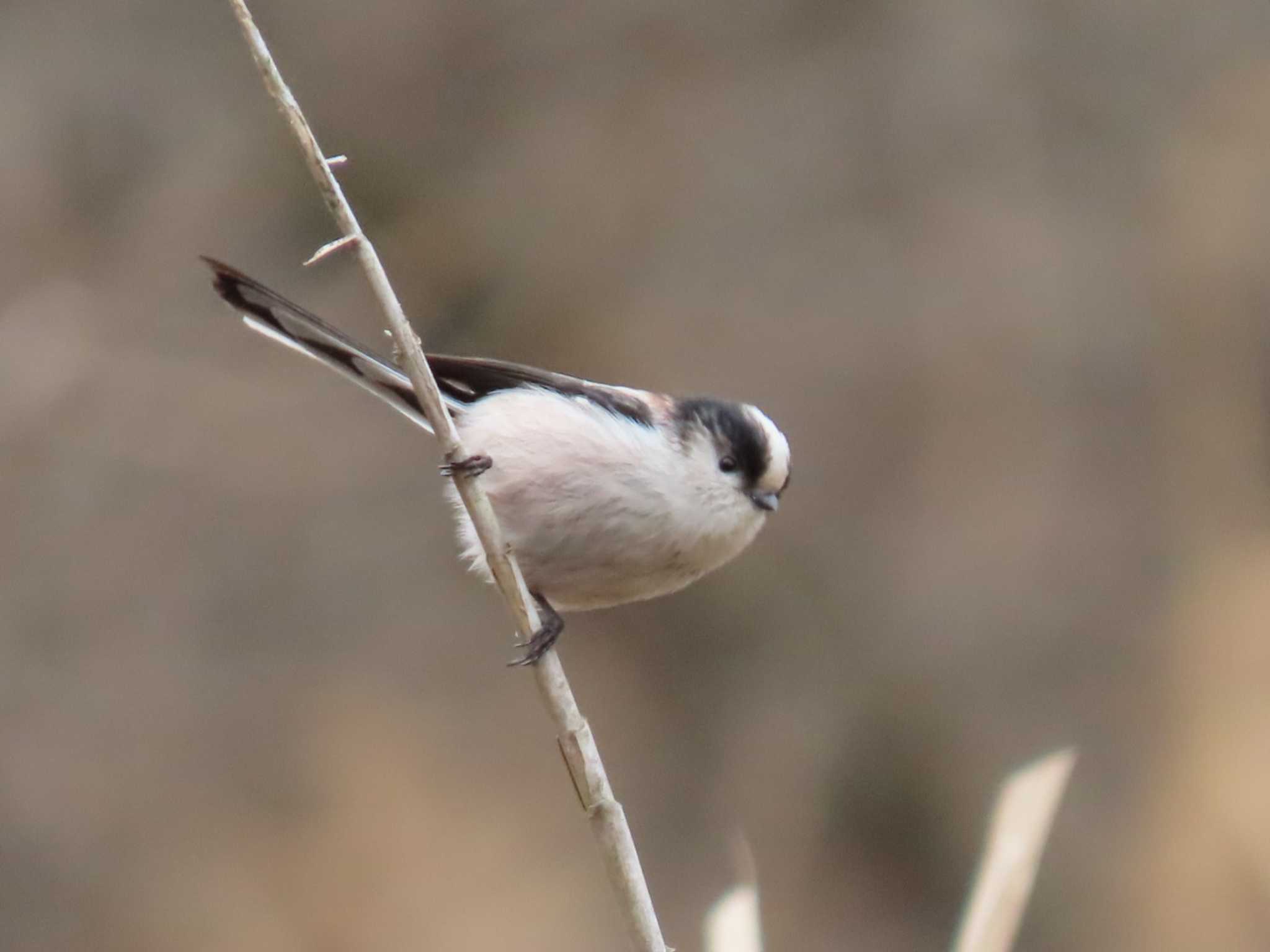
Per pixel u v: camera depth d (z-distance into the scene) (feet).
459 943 42.39
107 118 51.01
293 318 21.47
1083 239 48.44
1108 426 47.44
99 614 46.57
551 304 49.65
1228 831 42.39
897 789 46.11
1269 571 45.11
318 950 42.24
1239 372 47.06
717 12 50.83
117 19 51.93
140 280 49.88
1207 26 49.57
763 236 49.57
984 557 47.06
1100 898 42.75
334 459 49.03
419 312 49.85
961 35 49.93
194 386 48.85
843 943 44.75
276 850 43.78
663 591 22.43
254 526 48.06
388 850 43.78
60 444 47.70
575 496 20.97
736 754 47.24
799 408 48.19
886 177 49.52
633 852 16.40
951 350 47.93
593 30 51.11
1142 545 46.52
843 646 47.44
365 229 50.24
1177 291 47.65
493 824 44.91
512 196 50.31
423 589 48.29
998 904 14.66
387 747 45.50
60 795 44.09
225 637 46.96
